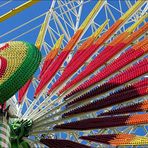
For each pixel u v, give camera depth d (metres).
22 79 28.55
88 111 33.03
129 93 32.75
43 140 33.03
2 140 28.86
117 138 32.69
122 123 32.53
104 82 33.09
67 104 33.22
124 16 36.19
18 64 28.84
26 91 34.06
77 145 32.91
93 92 32.88
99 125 32.81
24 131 32.03
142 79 33.75
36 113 32.88
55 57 35.44
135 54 32.62
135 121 32.38
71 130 33.00
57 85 33.03
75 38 36.06
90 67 33.06
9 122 30.61
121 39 34.06
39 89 33.25
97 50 34.25
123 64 32.53
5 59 29.34
